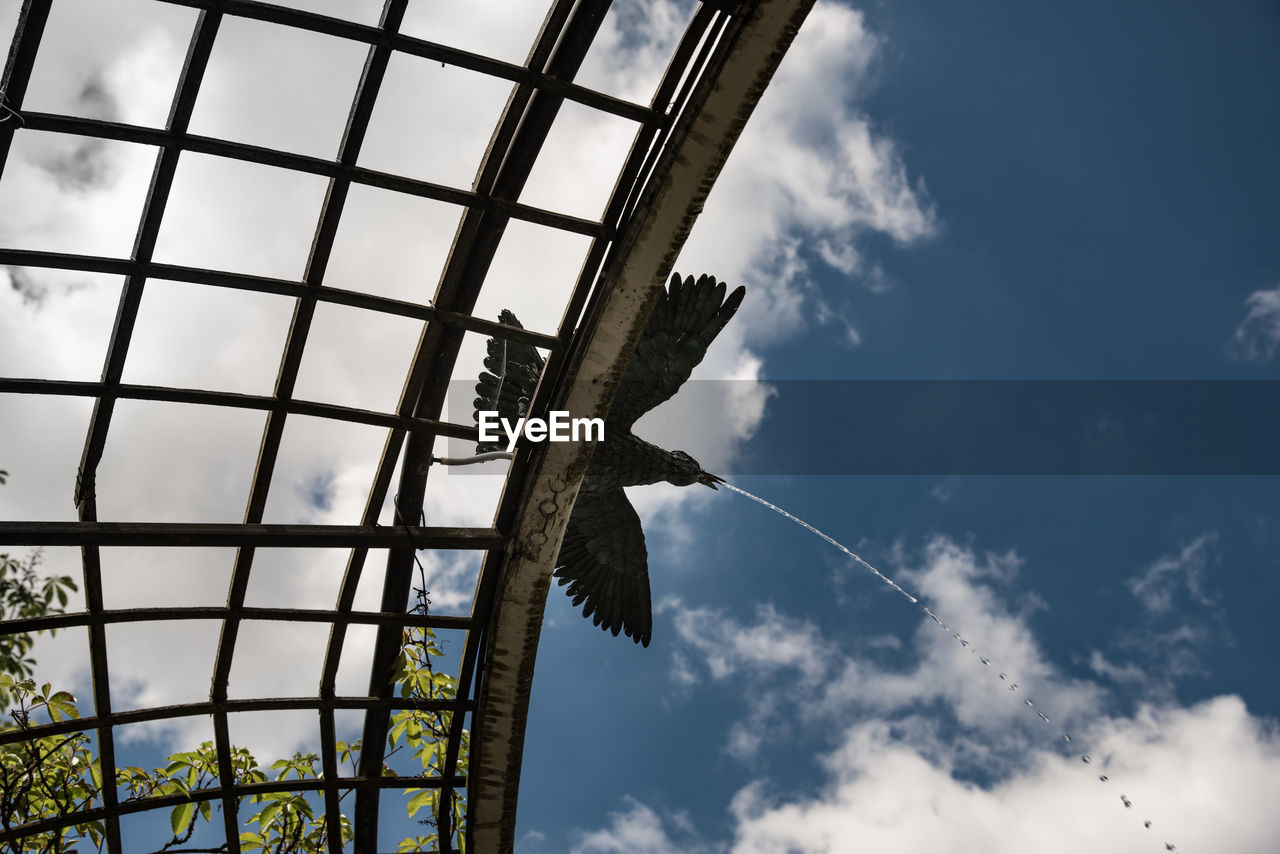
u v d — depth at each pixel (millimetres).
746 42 6340
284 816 8250
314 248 6453
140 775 8180
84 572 6590
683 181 6699
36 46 5539
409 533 7293
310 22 5840
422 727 8547
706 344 8000
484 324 6980
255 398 6691
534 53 6324
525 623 7805
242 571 7020
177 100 5840
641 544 8672
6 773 7621
